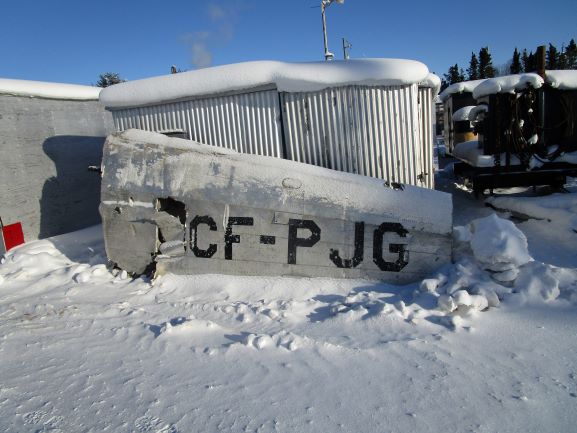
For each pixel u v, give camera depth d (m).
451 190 9.66
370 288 4.50
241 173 4.92
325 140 5.45
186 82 5.77
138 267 5.17
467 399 2.62
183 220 5.05
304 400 2.59
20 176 6.73
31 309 4.12
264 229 4.81
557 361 3.03
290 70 5.37
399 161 5.37
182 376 2.83
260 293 4.58
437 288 4.16
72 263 5.77
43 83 7.34
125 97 6.05
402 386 2.76
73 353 3.15
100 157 8.37
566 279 4.10
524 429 2.36
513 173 7.06
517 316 3.69
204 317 3.96
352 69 5.20
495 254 4.08
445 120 14.03
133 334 3.48
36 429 2.27
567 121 6.89
